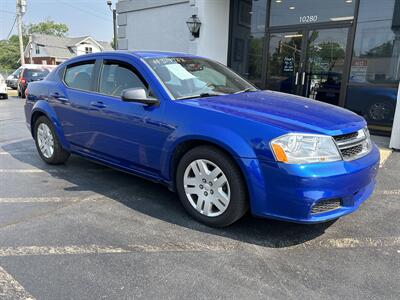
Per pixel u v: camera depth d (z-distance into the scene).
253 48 9.61
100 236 3.18
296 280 2.58
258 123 3.01
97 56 4.46
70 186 4.44
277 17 9.03
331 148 2.92
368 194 3.32
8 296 2.39
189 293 2.43
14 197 4.08
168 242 3.09
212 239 3.14
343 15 7.98
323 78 8.45
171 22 10.63
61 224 3.41
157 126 3.54
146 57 4.01
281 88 9.21
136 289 2.47
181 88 3.74
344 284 2.54
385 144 6.74
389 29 7.45
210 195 3.30
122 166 4.11
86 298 2.38
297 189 2.80
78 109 4.43
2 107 13.24
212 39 9.71
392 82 7.47
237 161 3.01
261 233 3.25
